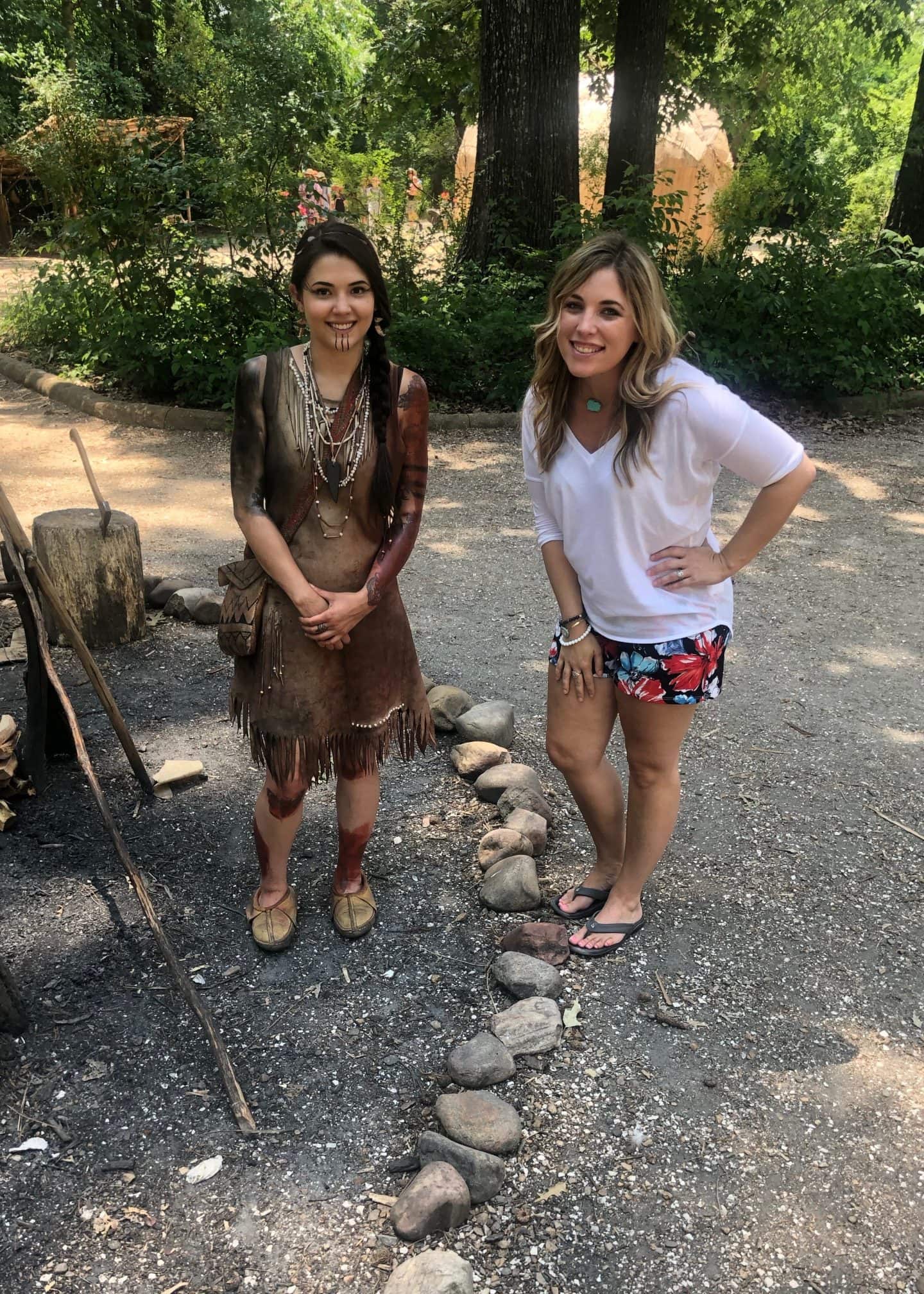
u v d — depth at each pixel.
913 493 7.07
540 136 10.05
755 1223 1.92
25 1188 1.96
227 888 2.86
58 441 7.75
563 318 2.02
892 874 3.02
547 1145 2.07
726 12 13.35
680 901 2.87
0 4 19.88
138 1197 1.95
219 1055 2.18
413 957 2.62
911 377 9.78
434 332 8.70
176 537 5.74
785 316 9.15
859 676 4.38
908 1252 1.87
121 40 22.31
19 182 19.23
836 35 17.92
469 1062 2.21
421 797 3.35
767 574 5.57
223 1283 1.79
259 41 11.52
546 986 2.46
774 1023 2.42
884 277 9.45
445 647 4.52
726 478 7.24
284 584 2.19
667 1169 2.03
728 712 4.03
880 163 20.86
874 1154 2.08
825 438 8.41
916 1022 2.44
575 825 3.23
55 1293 1.77
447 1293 1.69
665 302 2.02
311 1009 2.43
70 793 3.28
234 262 9.28
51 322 9.98
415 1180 1.93
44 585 2.92
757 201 11.30
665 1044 2.35
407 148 19.78
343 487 2.21
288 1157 2.04
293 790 2.42
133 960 2.57
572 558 2.29
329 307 2.05
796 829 3.24
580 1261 1.84
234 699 2.39
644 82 11.23
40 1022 2.36
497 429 8.40
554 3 9.73
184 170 8.99
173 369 8.22
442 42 14.15
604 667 2.40
